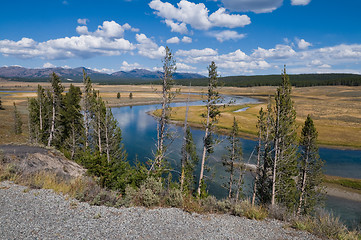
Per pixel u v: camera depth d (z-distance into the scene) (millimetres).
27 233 7270
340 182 37469
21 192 10844
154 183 12891
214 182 36312
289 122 23391
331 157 50406
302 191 26922
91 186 12656
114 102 147000
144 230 8297
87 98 35688
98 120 31188
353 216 27781
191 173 32094
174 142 56031
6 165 14359
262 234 8930
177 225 9031
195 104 146250
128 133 68688
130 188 12125
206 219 10023
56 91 37688
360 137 64750
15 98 141000
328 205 30656
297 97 183000
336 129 73188
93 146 34219
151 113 109312
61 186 12188
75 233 7586
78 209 9617
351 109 114688
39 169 15641
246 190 34188
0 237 6852
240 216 10930
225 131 68562
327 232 9148
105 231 7934
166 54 25047
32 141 40312
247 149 54750
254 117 93312
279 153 25344
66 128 40719
